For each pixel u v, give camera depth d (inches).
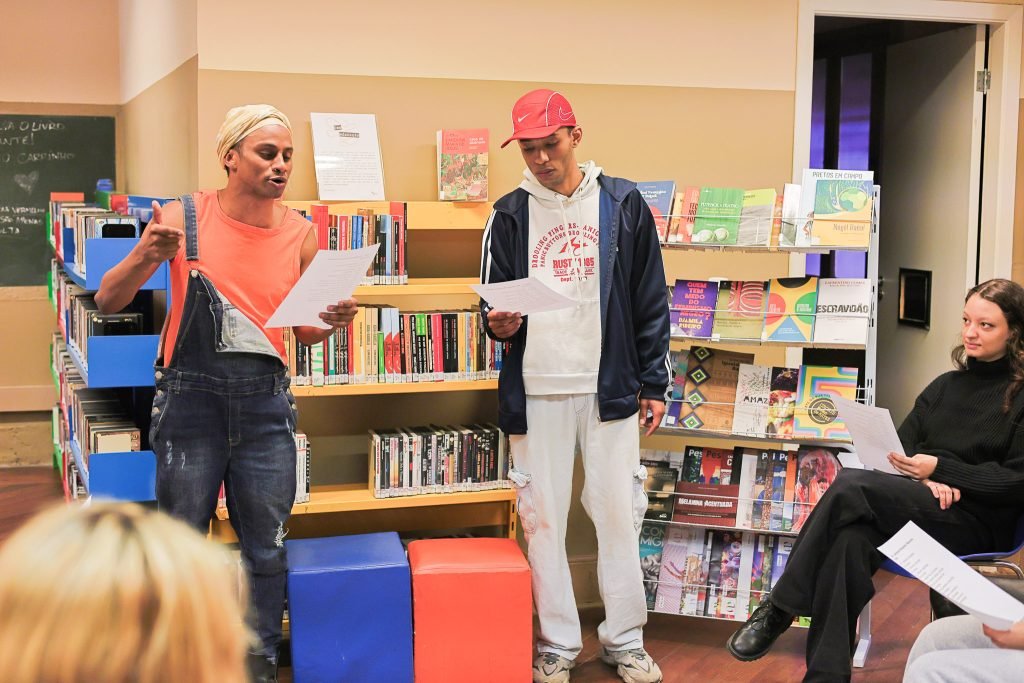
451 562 135.7
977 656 96.8
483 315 138.1
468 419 165.3
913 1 184.9
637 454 139.2
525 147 131.3
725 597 151.4
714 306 148.3
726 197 146.3
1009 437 126.6
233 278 116.9
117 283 111.5
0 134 263.6
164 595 31.7
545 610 140.3
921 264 212.5
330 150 151.2
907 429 137.9
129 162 254.1
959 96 200.1
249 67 150.2
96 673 30.9
